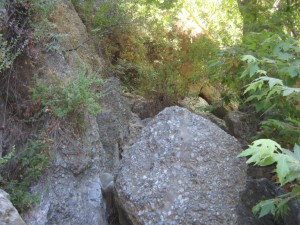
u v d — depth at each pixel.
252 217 3.19
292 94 2.60
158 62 6.03
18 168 3.19
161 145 3.59
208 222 3.11
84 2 5.52
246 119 5.09
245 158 3.57
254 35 3.80
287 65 3.04
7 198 2.44
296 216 3.27
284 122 3.50
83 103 3.38
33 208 3.03
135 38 5.84
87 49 4.66
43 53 3.61
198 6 7.25
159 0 6.23
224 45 6.24
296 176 1.99
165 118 3.80
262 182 3.45
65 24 4.25
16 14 3.49
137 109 5.46
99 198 3.42
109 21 5.30
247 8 4.91
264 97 3.52
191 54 5.94
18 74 3.43
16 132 3.30
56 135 3.29
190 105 5.91
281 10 4.79
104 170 3.88
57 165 3.23
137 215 3.22
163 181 3.33
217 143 3.60
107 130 4.25
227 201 3.25
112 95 4.72
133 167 3.52
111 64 5.56
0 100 3.34
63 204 3.16
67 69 3.68
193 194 3.24
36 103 3.33
